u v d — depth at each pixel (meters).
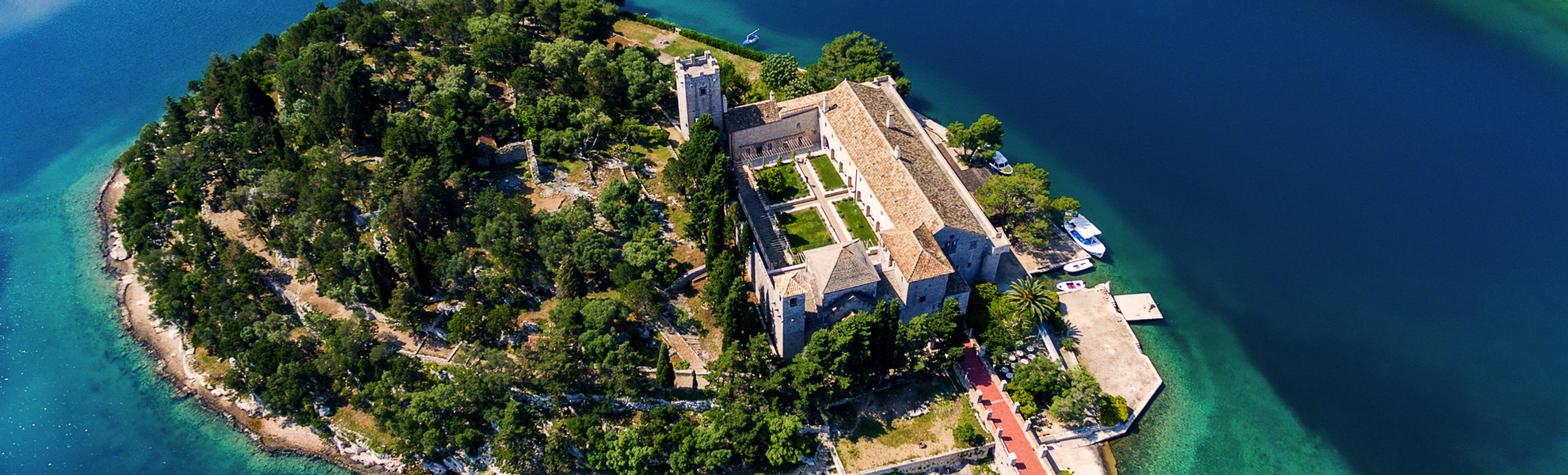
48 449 118.06
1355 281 140.38
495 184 144.50
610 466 104.44
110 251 151.88
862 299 112.62
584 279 125.31
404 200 127.75
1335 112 182.38
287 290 129.75
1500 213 153.38
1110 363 124.12
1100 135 176.62
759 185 143.00
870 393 116.12
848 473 106.81
